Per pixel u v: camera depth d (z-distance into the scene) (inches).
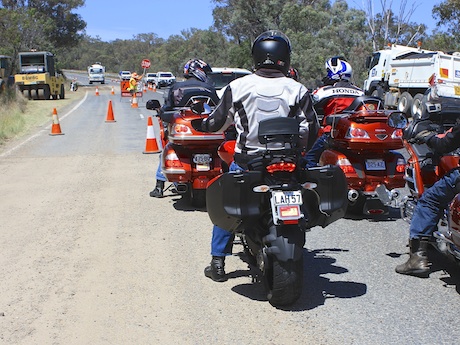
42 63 1588.3
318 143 310.8
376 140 275.6
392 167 287.9
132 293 199.9
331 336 166.6
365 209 287.7
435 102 232.2
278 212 169.6
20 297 197.8
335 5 1715.1
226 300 193.3
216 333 169.2
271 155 175.3
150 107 333.1
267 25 1815.9
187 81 328.5
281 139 175.9
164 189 368.2
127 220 296.7
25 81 1513.3
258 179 176.7
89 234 272.1
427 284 207.8
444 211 211.9
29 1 2910.9
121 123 855.7
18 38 2268.7
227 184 177.0
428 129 225.1
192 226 284.0
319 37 1568.7
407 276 216.2
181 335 168.4
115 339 166.4
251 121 183.6
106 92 2191.2
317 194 185.5
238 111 184.7
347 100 318.3
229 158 218.2
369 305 188.9
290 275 175.5
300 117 185.6
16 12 2390.5
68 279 213.8
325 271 222.4
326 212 185.6
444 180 203.8
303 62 1469.0
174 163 302.7
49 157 520.1
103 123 860.6
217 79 652.1
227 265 228.7
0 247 254.4
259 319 178.4
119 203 334.0
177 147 304.7
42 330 172.9
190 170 302.5
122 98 1665.8
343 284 208.2
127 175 422.6
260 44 187.6
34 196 356.5
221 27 2149.4
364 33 1611.7
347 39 1555.1
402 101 955.3
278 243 173.9
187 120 295.1
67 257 239.0
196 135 292.2
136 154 526.9
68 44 3097.9
